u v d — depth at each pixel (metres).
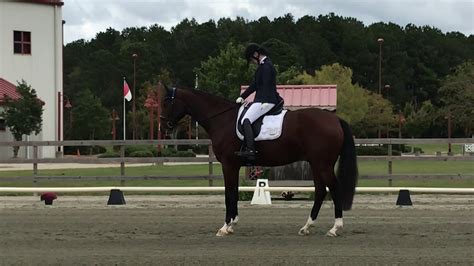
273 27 111.88
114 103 89.94
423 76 117.44
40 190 13.73
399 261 6.91
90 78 95.50
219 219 10.73
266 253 7.43
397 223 10.18
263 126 8.70
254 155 8.65
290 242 8.27
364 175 15.44
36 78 38.59
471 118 61.44
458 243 8.14
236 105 9.15
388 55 114.50
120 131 82.44
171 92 9.38
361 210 12.18
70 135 65.56
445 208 12.59
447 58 123.88
